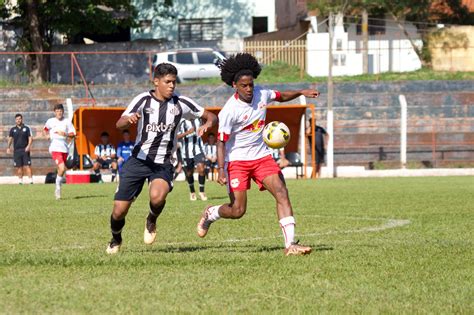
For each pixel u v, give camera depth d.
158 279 18.25
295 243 22.69
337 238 28.39
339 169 87.31
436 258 21.81
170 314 14.76
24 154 80.00
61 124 53.03
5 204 48.03
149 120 22.89
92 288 17.14
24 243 27.36
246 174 23.52
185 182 77.81
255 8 126.50
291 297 16.30
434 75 105.38
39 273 19.17
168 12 127.44
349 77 104.12
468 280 18.44
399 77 104.38
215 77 104.19
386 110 95.56
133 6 114.50
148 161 23.05
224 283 17.77
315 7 109.75
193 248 25.25
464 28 113.69
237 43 121.56
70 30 110.75
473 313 15.05
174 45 119.06
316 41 109.00
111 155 81.50
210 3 126.62
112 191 62.56
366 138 94.56
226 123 23.08
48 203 48.88
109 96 97.75
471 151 95.50
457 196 52.06
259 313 14.84
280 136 23.41
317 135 87.06
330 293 16.73
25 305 15.52
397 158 94.69
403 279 18.47
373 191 58.25
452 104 96.75
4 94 96.12
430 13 122.25
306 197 52.31
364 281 18.16
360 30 116.69
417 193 55.50
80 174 79.44
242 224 34.06
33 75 107.69
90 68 115.44
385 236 28.92
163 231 31.52
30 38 110.19
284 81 101.69
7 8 111.25
